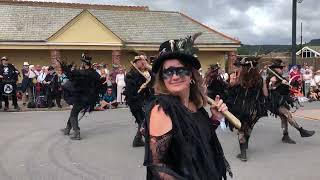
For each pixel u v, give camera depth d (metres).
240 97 8.02
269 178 6.89
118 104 19.02
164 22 33.16
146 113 2.42
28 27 28.91
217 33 33.03
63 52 29.31
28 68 18.11
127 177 6.96
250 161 8.05
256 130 11.55
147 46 30.39
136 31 31.53
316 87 21.12
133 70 8.97
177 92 2.52
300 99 19.89
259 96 8.07
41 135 10.88
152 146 2.35
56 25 29.66
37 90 17.77
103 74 18.00
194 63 2.58
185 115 2.41
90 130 11.80
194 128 2.42
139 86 8.93
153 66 2.57
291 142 9.78
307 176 7.04
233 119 2.83
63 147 9.43
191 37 2.74
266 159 8.22
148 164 2.35
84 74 10.27
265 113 8.30
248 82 7.98
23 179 6.85
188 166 2.34
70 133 11.20
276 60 9.48
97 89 10.54
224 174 2.68
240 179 6.81
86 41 28.47
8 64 16.73
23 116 14.91
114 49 28.94
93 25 28.52
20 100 21.80
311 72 21.22
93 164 7.86
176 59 2.54
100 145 9.66
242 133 8.05
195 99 2.72
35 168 7.55
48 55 29.20
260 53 8.29
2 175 7.07
